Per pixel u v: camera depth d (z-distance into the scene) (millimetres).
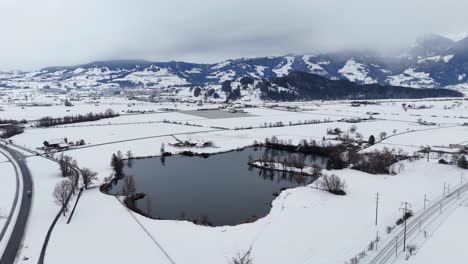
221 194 189000
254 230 137625
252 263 111500
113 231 135375
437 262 109438
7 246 121875
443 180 199625
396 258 111438
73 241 126000
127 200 172125
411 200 166375
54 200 163625
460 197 169250
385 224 138750
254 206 171875
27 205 158625
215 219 155875
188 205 172500
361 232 131875
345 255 113938
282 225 140625
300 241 126188
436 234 128875
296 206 160000
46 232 132375
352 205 160750
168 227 141250
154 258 115750
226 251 120438
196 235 134000
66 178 195625
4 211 151625
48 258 114188
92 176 192500
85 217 147750
